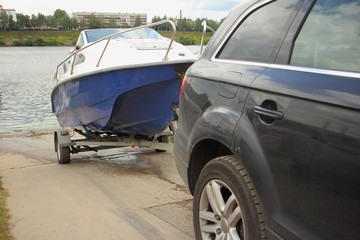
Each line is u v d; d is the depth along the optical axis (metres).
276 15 2.76
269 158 2.32
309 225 2.08
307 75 2.24
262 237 2.37
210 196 2.84
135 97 6.41
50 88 31.11
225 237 2.68
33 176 6.59
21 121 17.25
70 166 7.57
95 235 3.83
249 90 2.56
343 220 1.90
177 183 5.89
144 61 6.14
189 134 3.23
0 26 144.12
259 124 2.41
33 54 78.81
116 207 4.71
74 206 4.77
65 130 7.91
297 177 2.14
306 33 2.44
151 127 7.07
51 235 3.85
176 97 6.49
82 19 148.00
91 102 6.93
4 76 39.84
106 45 6.63
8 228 4.04
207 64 3.21
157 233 3.87
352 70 2.05
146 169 7.03
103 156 8.67
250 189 2.45
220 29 3.35
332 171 1.94
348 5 2.29
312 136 2.05
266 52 2.66
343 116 1.93
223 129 2.69
